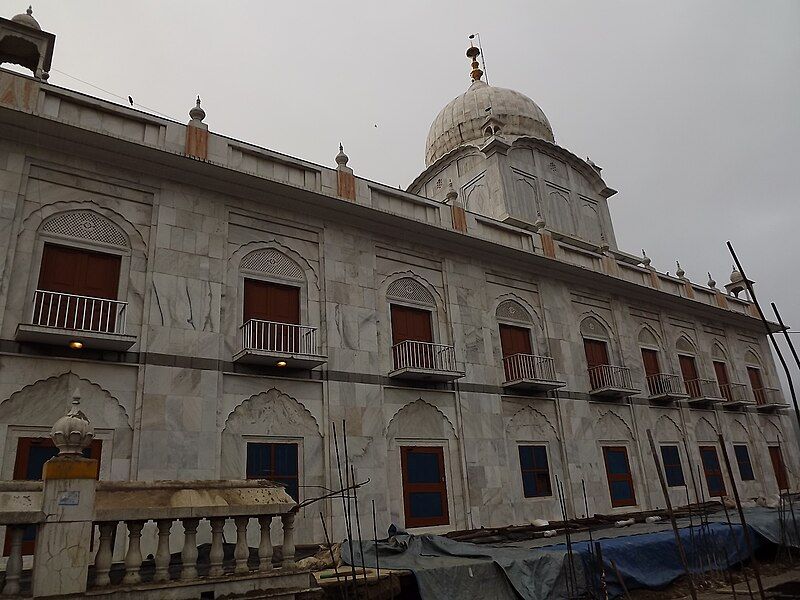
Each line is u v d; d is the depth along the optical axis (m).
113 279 12.04
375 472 13.88
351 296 15.01
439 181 26.89
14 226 11.04
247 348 12.35
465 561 9.80
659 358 23.03
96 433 10.85
